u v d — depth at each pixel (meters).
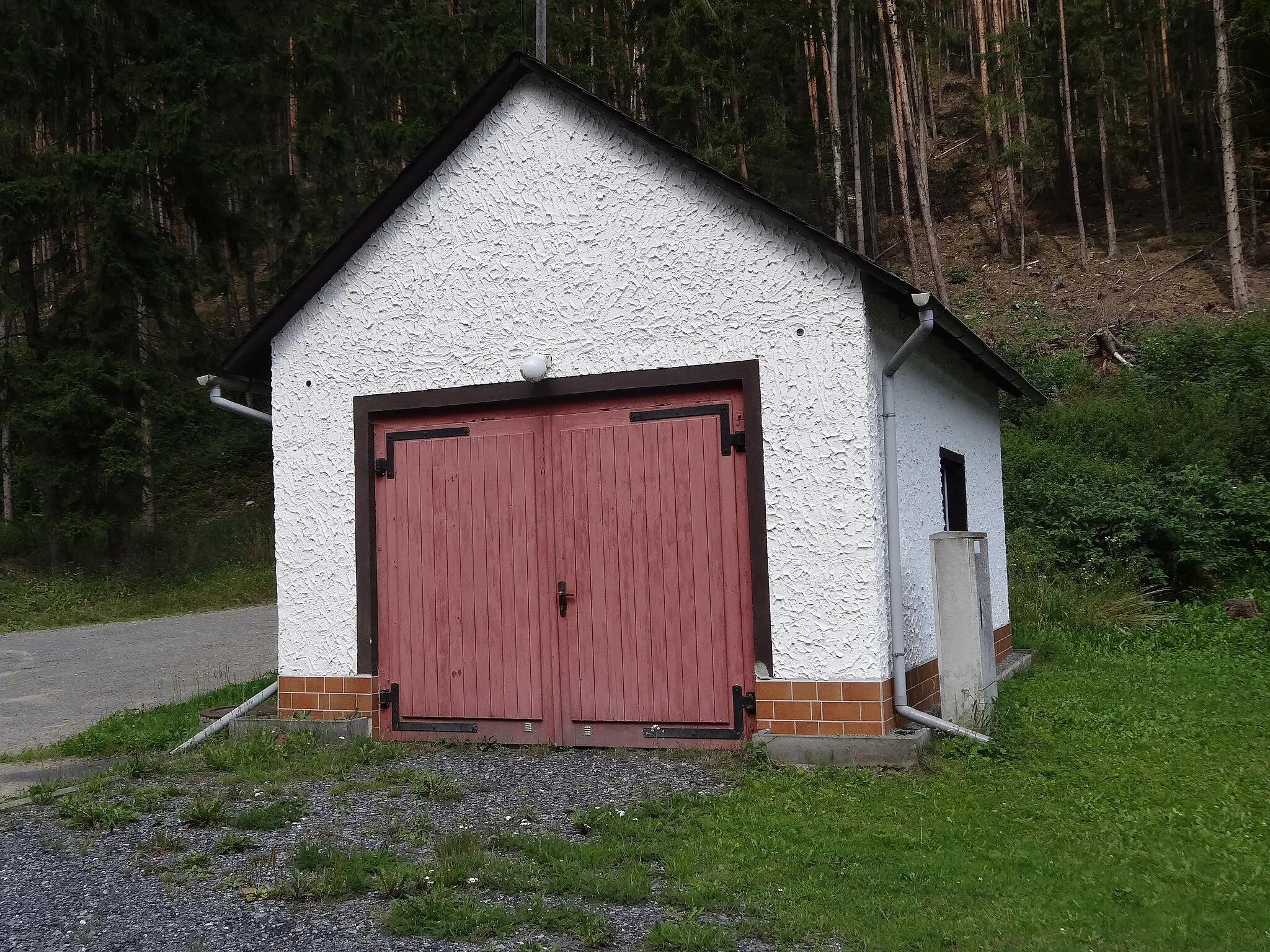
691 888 4.05
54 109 16.69
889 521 6.19
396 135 20.33
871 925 3.71
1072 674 8.89
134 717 8.47
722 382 6.38
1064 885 4.07
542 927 3.75
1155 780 5.50
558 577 6.70
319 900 4.07
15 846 4.96
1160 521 13.11
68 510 17.30
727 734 6.26
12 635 14.23
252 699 7.26
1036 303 25.42
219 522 21.59
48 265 17.36
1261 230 26.14
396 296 7.11
